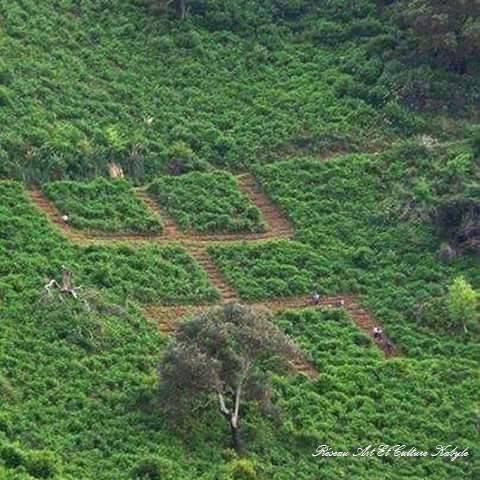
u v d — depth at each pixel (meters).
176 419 58.16
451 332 69.50
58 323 62.31
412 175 79.00
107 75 83.50
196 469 55.53
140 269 69.19
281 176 79.00
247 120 82.81
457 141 81.88
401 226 75.81
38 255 67.25
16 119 76.88
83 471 53.47
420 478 59.62
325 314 69.69
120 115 80.88
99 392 59.03
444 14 84.69
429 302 70.62
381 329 69.50
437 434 62.56
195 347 57.12
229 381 57.78
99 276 67.19
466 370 66.75
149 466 54.09
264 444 58.81
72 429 56.44
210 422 58.97
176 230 73.94
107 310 64.81
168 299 68.00
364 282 72.44
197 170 78.69
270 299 70.44
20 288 64.12
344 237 75.25
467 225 74.38
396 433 62.12
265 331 58.44
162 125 81.19
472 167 79.00
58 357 60.44
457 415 63.75
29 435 54.94
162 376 57.25
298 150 81.38
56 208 72.25
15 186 72.38
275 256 72.94
